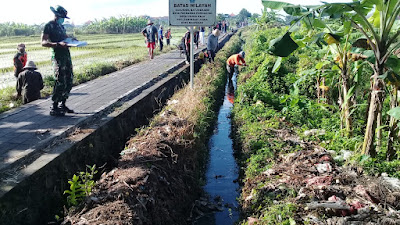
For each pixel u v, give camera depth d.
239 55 13.70
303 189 4.71
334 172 5.08
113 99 8.30
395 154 5.88
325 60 7.31
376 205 4.24
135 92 9.31
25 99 8.42
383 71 5.52
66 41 6.22
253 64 14.92
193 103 8.74
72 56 18.78
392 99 5.98
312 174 5.14
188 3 10.14
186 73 14.09
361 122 7.52
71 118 6.66
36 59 17.36
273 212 4.38
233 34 46.25
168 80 11.48
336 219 3.99
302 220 4.14
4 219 3.80
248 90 10.12
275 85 11.26
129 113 7.82
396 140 6.22
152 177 5.19
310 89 10.38
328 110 8.81
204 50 21.12
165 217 4.93
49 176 4.68
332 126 7.52
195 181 6.43
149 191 4.88
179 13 10.24
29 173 4.33
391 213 4.06
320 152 5.71
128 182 4.86
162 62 15.66
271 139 6.86
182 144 6.53
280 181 5.11
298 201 4.50
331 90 8.95
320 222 3.99
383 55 4.95
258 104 9.06
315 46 11.81
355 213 4.16
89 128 6.21
